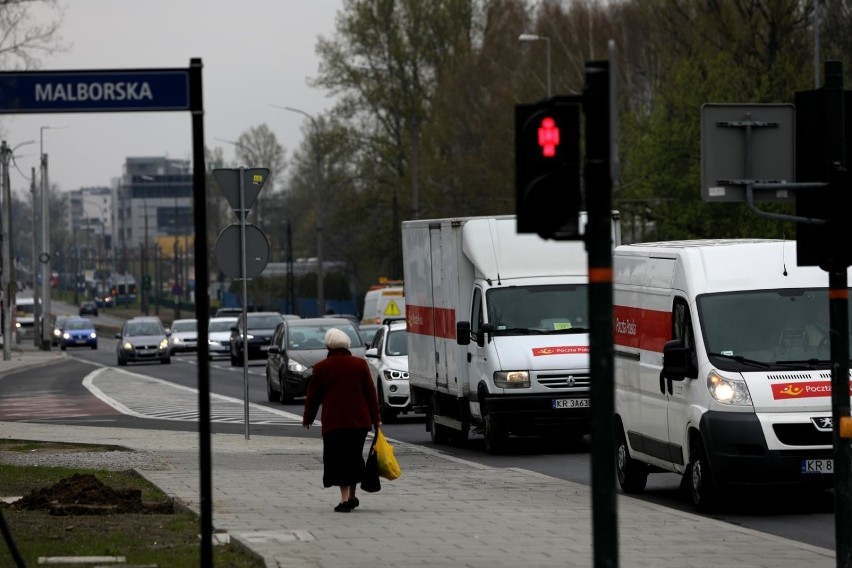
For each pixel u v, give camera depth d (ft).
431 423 200.75
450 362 187.93
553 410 173.06
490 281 180.96
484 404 176.55
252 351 462.19
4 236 551.59
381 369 237.25
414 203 475.31
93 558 83.87
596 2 546.67
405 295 212.43
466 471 151.53
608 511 58.44
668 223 387.14
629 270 137.90
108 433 200.44
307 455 166.50
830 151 77.97
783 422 115.55
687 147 384.06
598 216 59.77
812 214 78.64
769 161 85.35
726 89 385.29
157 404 275.80
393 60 607.78
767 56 401.90
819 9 404.36
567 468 159.22
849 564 77.46
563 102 62.23
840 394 77.71
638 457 134.41
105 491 112.06
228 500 117.70
